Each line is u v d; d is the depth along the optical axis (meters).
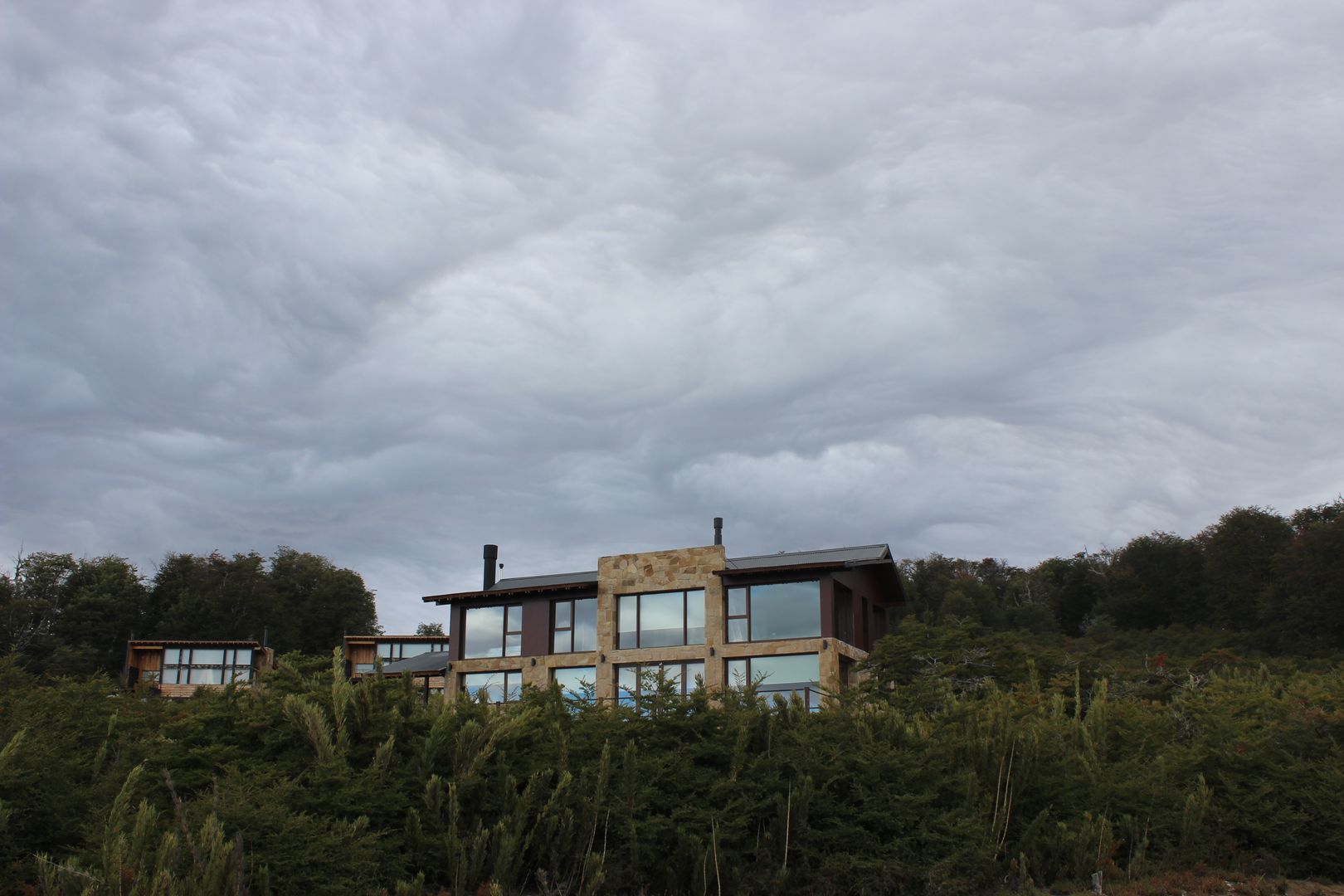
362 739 13.23
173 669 53.62
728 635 37.94
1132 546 79.50
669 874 13.11
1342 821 16.38
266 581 87.38
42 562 77.00
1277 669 38.88
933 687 18.45
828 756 14.85
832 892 13.39
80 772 12.37
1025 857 14.80
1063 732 18.05
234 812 10.20
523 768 13.51
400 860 11.74
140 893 8.73
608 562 40.00
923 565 97.81
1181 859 16.02
